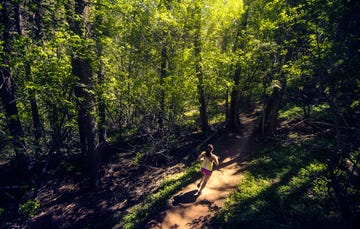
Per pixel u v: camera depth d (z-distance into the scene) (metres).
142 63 14.99
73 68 11.41
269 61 15.12
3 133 10.68
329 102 7.31
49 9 10.37
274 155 12.66
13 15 13.38
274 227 7.88
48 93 10.44
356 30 7.03
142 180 13.13
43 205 12.27
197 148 14.98
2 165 16.59
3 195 12.88
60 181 14.23
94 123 12.70
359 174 6.95
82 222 10.80
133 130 19.33
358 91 6.82
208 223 8.84
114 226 10.02
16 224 11.07
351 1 6.86
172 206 10.13
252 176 11.15
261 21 13.09
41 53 9.53
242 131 17.36
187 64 12.68
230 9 12.80
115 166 15.14
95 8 12.91
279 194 9.42
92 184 12.99
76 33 11.17
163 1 13.39
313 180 9.75
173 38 13.43
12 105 12.07
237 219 8.54
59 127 11.62
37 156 15.64
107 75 13.16
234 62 13.59
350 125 7.54
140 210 10.51
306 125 15.12
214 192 10.59
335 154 7.05
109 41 13.03
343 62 7.14
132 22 12.91
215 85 13.74
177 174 12.73
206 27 13.61
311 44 8.43
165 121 13.42
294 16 9.28
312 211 8.20
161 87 12.30
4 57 10.45
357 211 7.28
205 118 17.05
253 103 26.28
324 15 7.66
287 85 14.04
